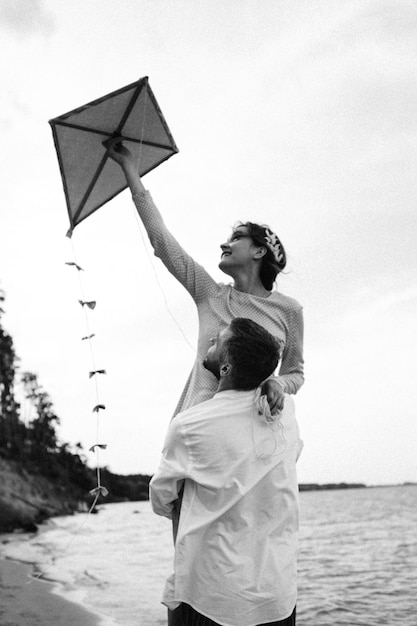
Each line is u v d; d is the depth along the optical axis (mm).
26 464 37562
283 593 2139
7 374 42250
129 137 2832
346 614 8781
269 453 2203
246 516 2150
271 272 2660
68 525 24672
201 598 2111
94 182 2955
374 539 17562
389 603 9336
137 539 18062
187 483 2223
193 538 2133
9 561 13086
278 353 2289
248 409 2236
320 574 11969
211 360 2367
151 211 2672
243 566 2111
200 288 2617
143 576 11086
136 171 2752
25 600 8711
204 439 2180
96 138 2797
